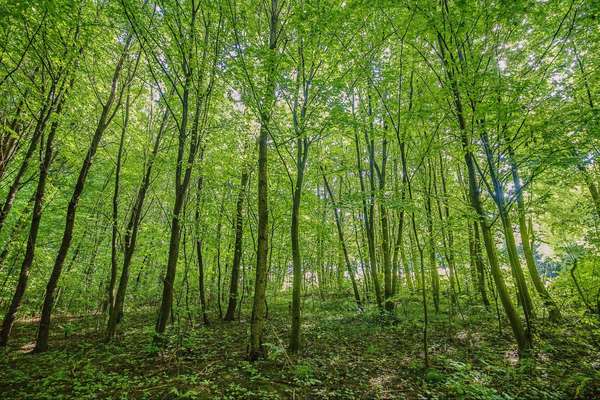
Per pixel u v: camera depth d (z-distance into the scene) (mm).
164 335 8594
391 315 12102
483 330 10406
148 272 19109
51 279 9492
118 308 10430
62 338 11398
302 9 7633
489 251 8242
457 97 8172
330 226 15781
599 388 6113
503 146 8227
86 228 15352
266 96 8055
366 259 18719
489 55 8391
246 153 13320
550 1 7266
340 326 11820
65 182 14312
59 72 8789
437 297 13781
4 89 8852
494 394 5656
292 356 8031
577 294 9281
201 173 11453
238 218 14117
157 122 13680
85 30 8141
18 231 12227
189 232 12188
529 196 12227
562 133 6992
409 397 6055
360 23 8883
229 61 7848
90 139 11719
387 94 12305
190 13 9430
